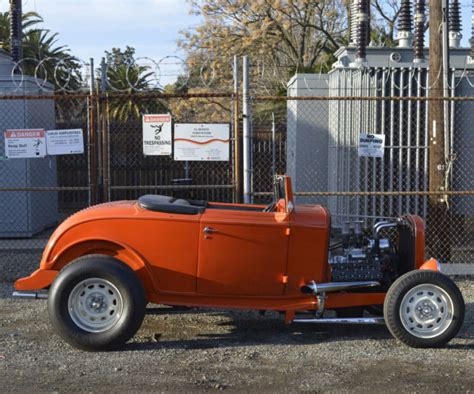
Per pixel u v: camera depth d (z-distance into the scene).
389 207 11.49
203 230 6.07
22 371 5.52
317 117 13.28
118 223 6.11
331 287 6.17
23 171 12.18
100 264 5.89
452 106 10.81
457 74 11.89
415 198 11.52
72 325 5.93
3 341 6.34
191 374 5.48
